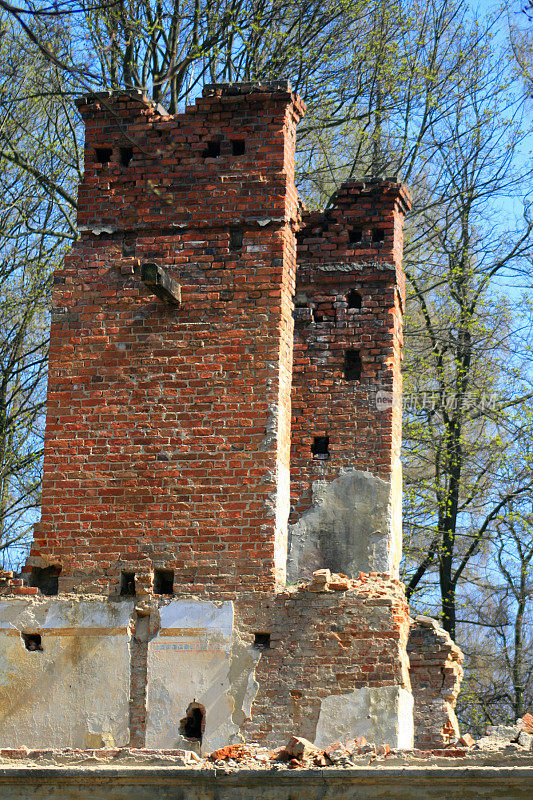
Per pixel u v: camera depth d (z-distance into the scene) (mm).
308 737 14383
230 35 27641
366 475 17219
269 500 15227
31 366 30000
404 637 15008
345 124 30984
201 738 14547
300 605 14852
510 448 30625
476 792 11477
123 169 16734
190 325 15969
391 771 11680
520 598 31422
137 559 15344
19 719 14977
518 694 31031
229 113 16531
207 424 15617
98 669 15000
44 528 15680
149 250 16359
